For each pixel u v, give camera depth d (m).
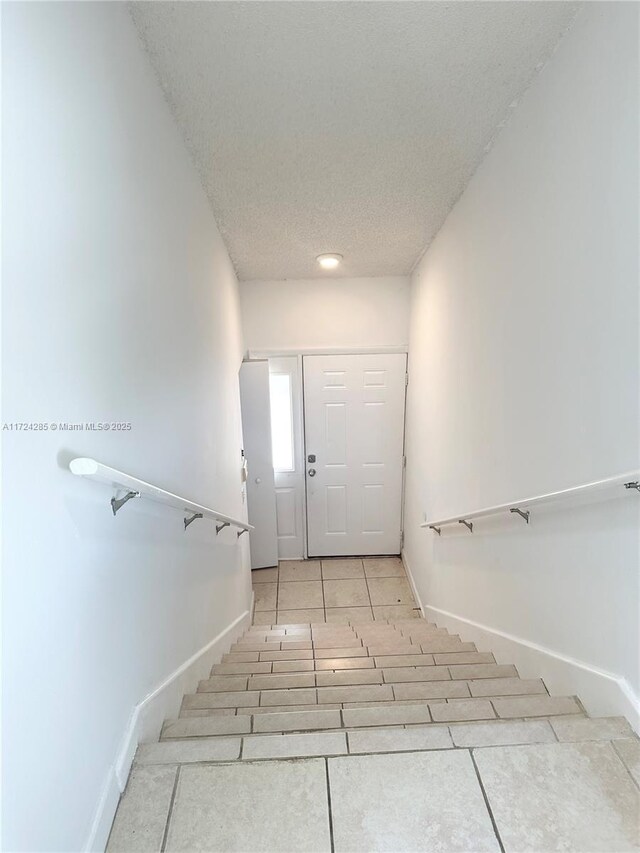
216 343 2.61
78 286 0.98
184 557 1.81
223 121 1.84
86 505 1.00
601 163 1.30
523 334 1.82
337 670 2.15
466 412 2.55
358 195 2.52
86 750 0.98
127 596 1.24
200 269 2.22
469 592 2.61
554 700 1.55
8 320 0.73
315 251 3.38
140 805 1.11
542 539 1.76
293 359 4.28
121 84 1.25
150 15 1.34
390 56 1.53
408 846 1.03
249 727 1.49
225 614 2.66
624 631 1.32
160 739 1.44
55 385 0.87
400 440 4.47
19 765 0.74
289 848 1.03
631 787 1.15
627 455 1.24
